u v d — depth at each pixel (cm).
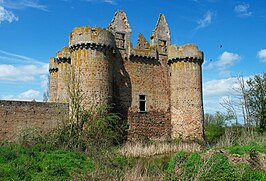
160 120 3278
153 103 3266
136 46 3350
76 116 2517
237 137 2484
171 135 3291
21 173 1489
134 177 1362
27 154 1805
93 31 2783
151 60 3319
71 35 2852
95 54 2770
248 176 1320
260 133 3028
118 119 3008
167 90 3381
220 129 3938
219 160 1346
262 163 1441
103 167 1530
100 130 2448
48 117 2628
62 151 2033
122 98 3072
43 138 2303
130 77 3159
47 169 1597
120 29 3189
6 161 1658
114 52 2953
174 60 3334
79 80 2734
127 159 1867
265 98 3597
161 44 3444
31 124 2556
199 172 1205
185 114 3225
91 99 2700
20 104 2545
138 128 3127
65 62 3300
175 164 1377
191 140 3127
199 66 3334
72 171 1586
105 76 2798
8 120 2486
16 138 2406
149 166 1683
